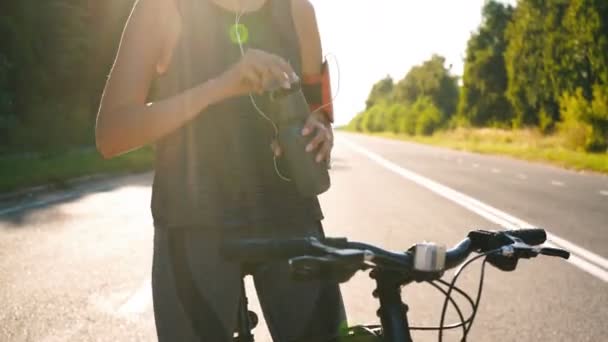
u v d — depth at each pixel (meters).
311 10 1.85
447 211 11.48
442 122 77.88
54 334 4.96
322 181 1.55
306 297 1.79
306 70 1.86
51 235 8.79
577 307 5.61
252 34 1.76
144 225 9.60
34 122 31.31
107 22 35.38
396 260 1.40
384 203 12.51
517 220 10.47
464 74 75.94
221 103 1.74
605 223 10.20
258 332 4.98
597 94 31.09
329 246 1.37
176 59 1.72
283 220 1.77
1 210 11.35
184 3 1.71
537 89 48.72
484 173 21.00
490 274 6.73
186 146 1.75
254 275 1.82
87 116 36.25
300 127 1.54
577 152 31.08
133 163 21.67
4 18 30.28
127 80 1.63
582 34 32.12
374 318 5.22
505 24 74.69
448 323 5.18
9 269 6.88
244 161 1.74
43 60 32.72
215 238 1.74
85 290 6.09
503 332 4.97
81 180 17.39
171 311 1.74
